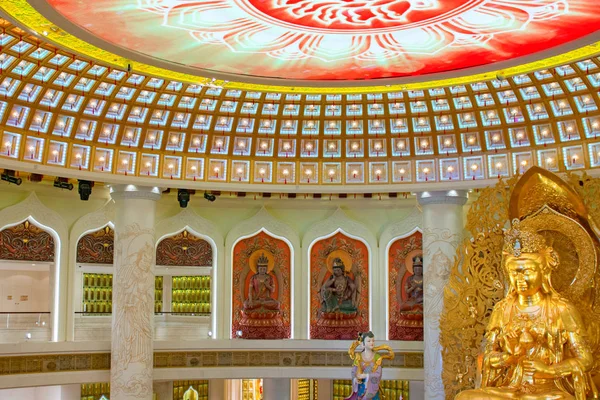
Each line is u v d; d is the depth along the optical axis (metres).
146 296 22.98
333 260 26.38
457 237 23.72
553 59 17.11
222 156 23.95
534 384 14.52
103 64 17.59
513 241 15.23
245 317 25.89
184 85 21.72
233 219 26.56
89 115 21.77
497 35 15.43
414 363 25.12
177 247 26.09
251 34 15.34
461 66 17.53
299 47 16.14
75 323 24.73
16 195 23.56
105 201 25.12
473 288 16.98
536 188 16.31
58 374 22.33
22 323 23.05
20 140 21.06
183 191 24.19
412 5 13.81
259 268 26.06
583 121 21.59
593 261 15.58
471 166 23.45
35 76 20.14
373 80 18.59
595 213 15.90
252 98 22.67
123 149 22.81
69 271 24.16
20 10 14.11
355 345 20.08
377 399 19.55
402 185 23.91
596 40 15.74
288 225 26.42
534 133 22.41
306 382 34.47
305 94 21.48
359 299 26.22
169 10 14.02
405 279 25.97
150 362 23.02
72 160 22.11
